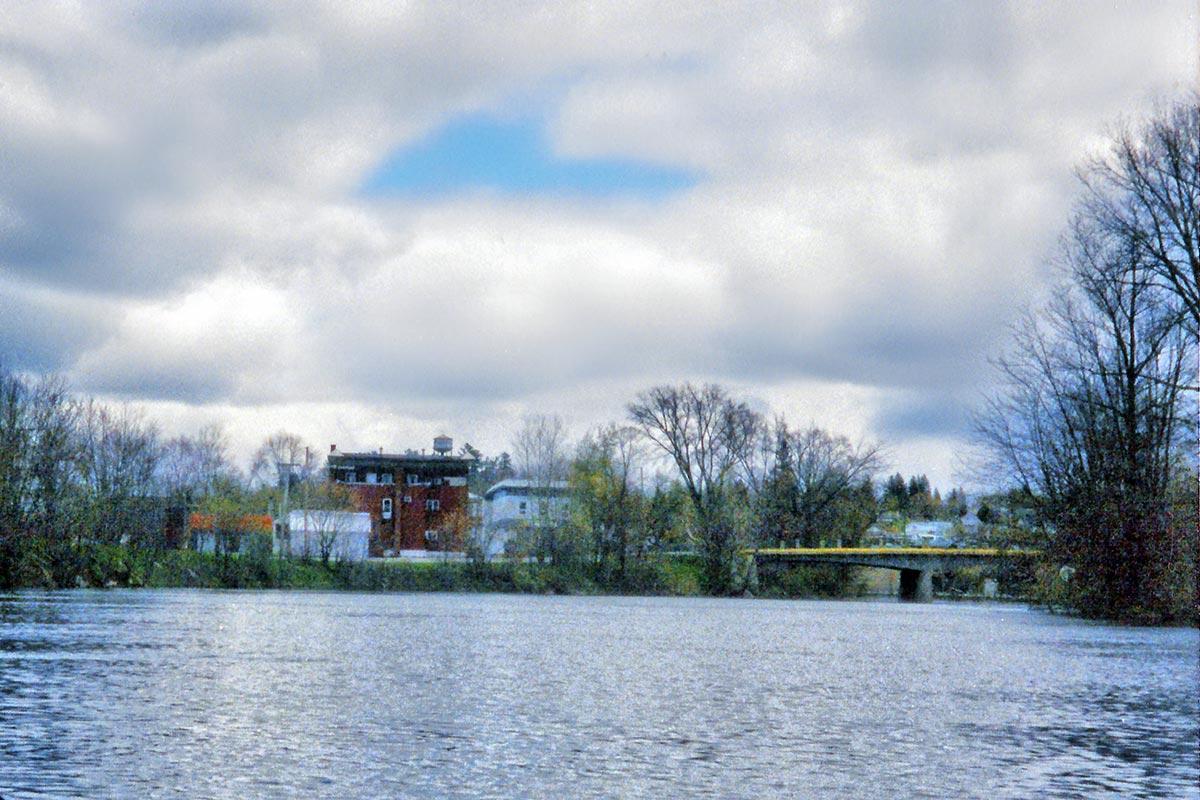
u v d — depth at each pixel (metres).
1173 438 80.31
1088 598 89.62
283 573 163.88
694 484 180.00
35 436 131.62
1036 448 89.19
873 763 24.11
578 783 21.62
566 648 56.53
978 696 36.59
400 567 168.50
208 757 23.77
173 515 179.50
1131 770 23.69
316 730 27.47
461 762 23.52
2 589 128.88
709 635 71.44
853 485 184.12
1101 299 81.69
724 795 20.83
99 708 31.06
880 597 188.62
